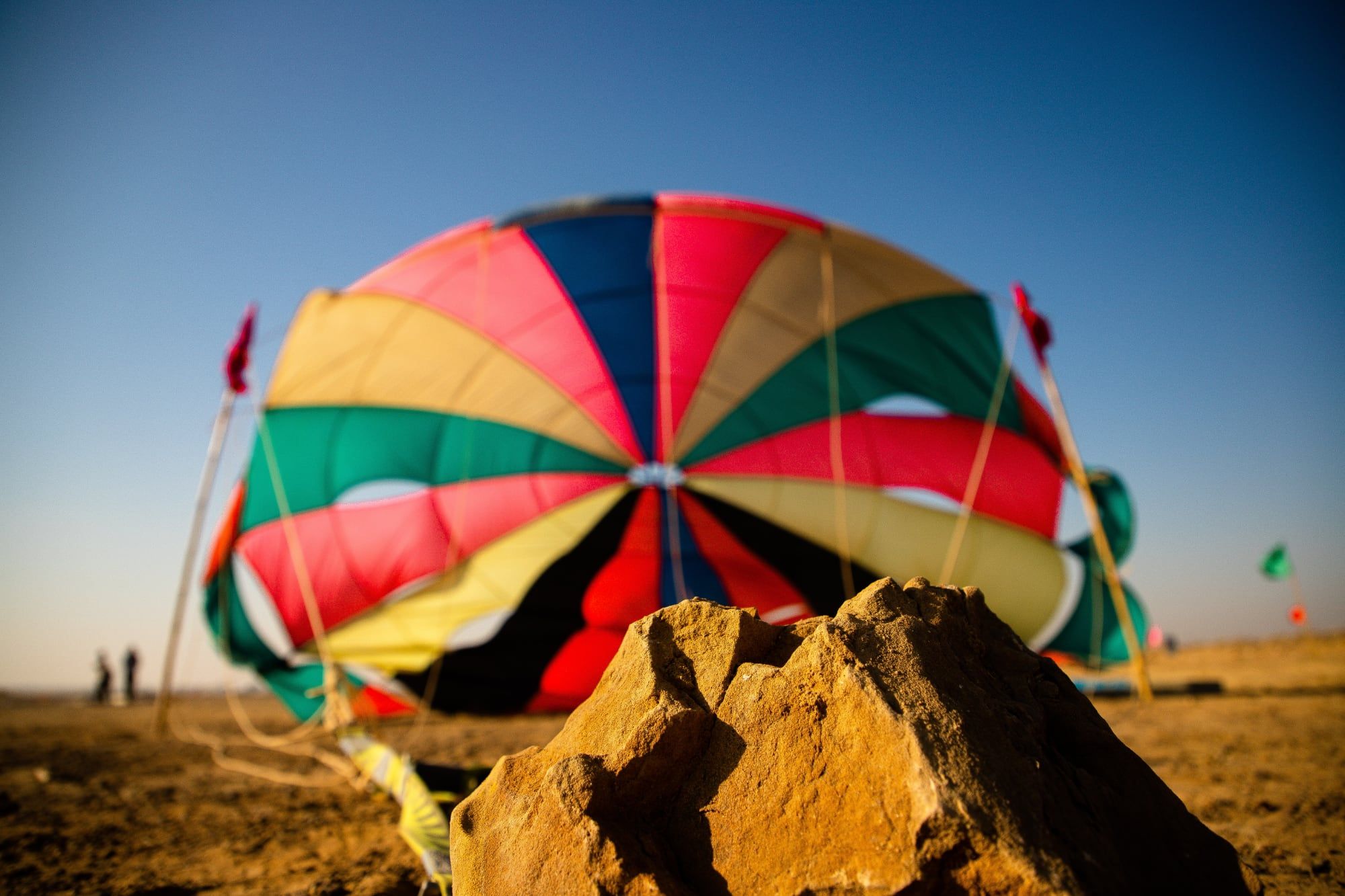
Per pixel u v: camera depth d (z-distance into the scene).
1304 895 4.91
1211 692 19.12
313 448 14.45
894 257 14.00
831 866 2.92
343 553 14.41
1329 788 8.34
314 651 14.52
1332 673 25.91
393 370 14.13
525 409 14.20
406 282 13.77
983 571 14.51
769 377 14.04
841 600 14.48
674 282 13.62
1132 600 15.55
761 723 3.38
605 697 3.86
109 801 9.83
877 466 14.26
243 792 10.36
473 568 14.12
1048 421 15.25
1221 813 7.34
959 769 2.88
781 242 13.57
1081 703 3.80
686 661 3.81
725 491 14.46
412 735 15.64
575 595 14.25
